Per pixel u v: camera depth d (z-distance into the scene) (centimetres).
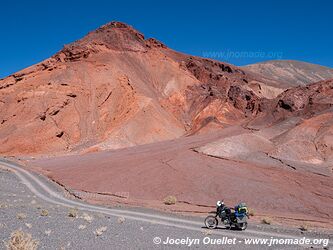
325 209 3241
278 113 7650
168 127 11212
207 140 6481
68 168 5941
